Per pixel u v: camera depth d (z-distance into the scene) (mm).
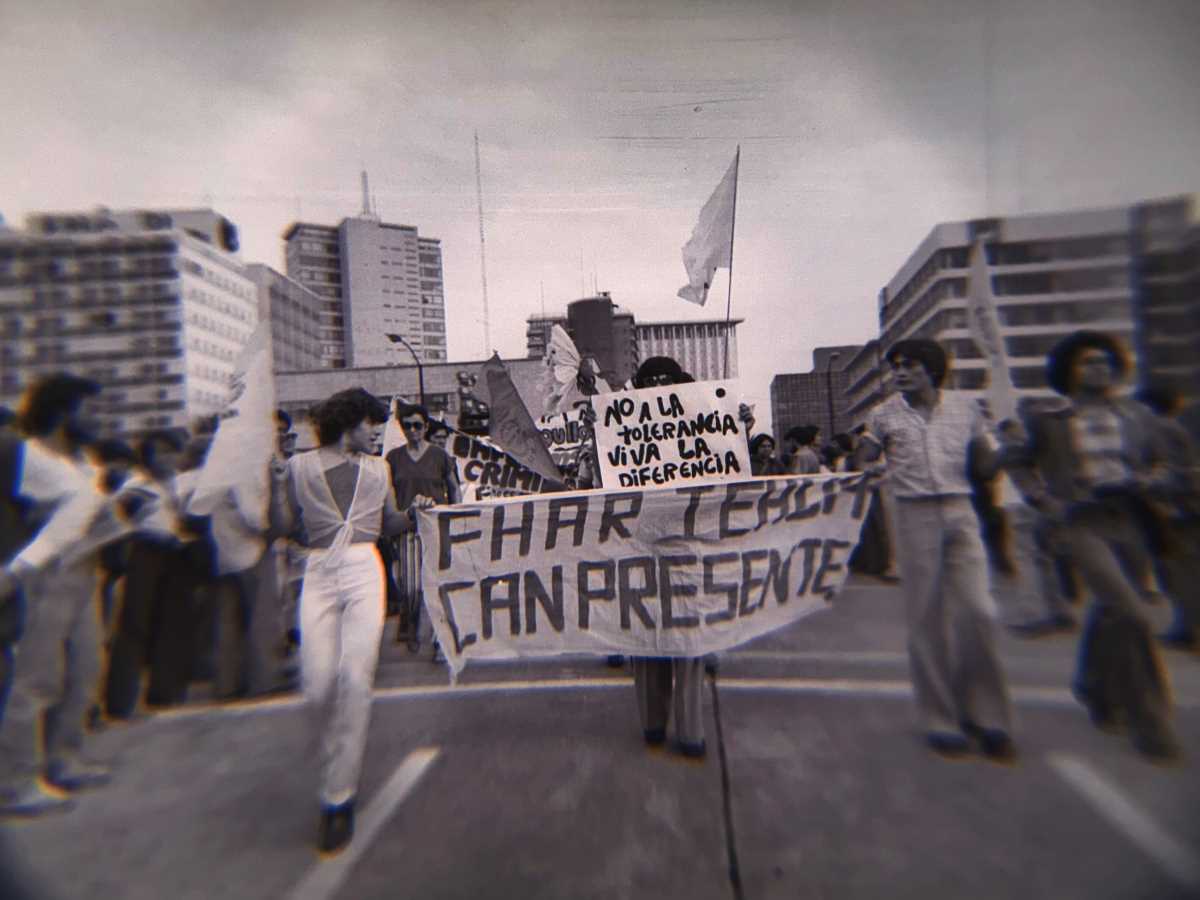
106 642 4117
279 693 4465
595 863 2473
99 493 3375
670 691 4043
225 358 7895
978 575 3350
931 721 3402
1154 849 2475
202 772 3338
